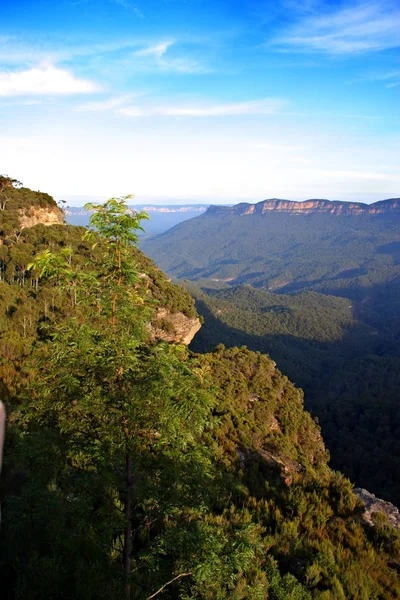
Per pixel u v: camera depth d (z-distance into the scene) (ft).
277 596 26.40
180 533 18.15
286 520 37.88
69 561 19.72
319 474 77.82
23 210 160.25
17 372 47.26
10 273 120.16
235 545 19.44
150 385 17.17
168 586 21.68
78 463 19.89
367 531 40.11
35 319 90.07
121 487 18.79
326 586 29.45
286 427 107.86
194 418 17.98
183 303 140.36
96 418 18.25
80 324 18.42
